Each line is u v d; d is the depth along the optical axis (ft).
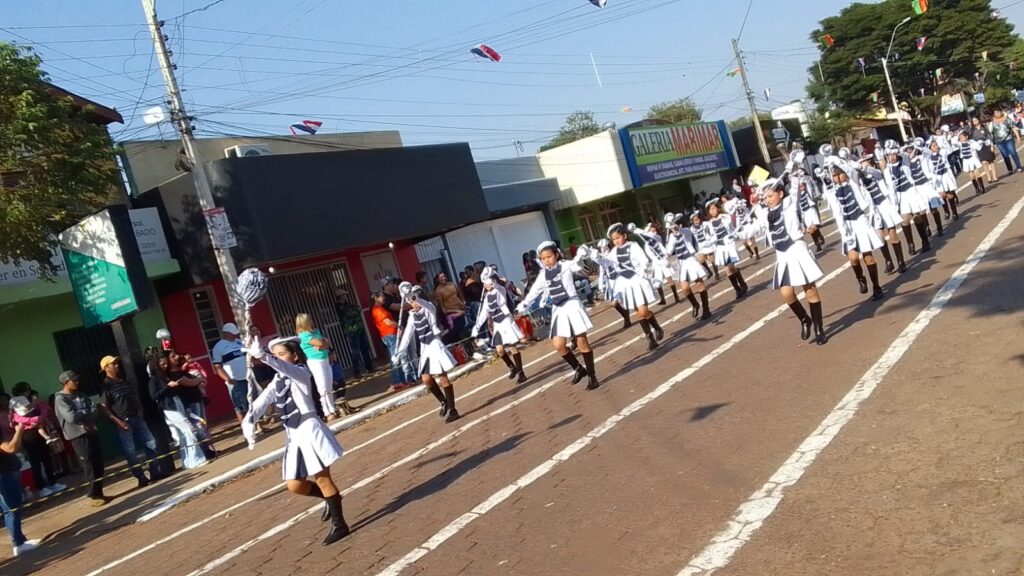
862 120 205.46
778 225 33.14
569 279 36.63
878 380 25.62
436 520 23.53
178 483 40.27
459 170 68.80
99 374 51.80
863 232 38.32
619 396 33.35
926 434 20.25
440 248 79.97
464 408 41.47
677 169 118.73
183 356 44.75
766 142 152.05
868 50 202.69
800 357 31.50
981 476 17.19
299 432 24.30
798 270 32.65
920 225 49.16
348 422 47.09
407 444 36.40
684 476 21.68
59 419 38.91
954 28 204.44
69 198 44.11
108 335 52.80
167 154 61.77
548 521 20.98
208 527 30.68
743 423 25.03
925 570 14.23
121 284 41.63
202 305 58.23
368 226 59.41
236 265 52.24
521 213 95.81
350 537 24.11
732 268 52.60
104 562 29.17
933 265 43.68
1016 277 34.63
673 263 70.49
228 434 50.93
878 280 41.27
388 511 25.93
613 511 20.51
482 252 88.17
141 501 38.06
